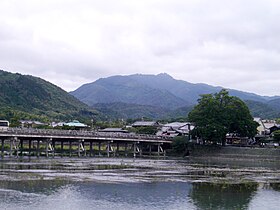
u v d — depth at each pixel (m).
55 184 49.31
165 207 38.31
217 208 38.47
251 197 45.03
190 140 128.62
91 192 45.00
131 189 48.25
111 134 112.31
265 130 154.62
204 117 120.81
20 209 35.03
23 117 182.12
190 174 67.06
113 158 104.81
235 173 70.88
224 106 123.62
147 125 177.25
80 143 106.25
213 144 123.25
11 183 48.62
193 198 43.50
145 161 95.75
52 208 36.03
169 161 99.56
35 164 74.44
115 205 38.50
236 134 135.00
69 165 75.50
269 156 107.38
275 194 47.62
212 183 55.72
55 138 99.94
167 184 53.56
